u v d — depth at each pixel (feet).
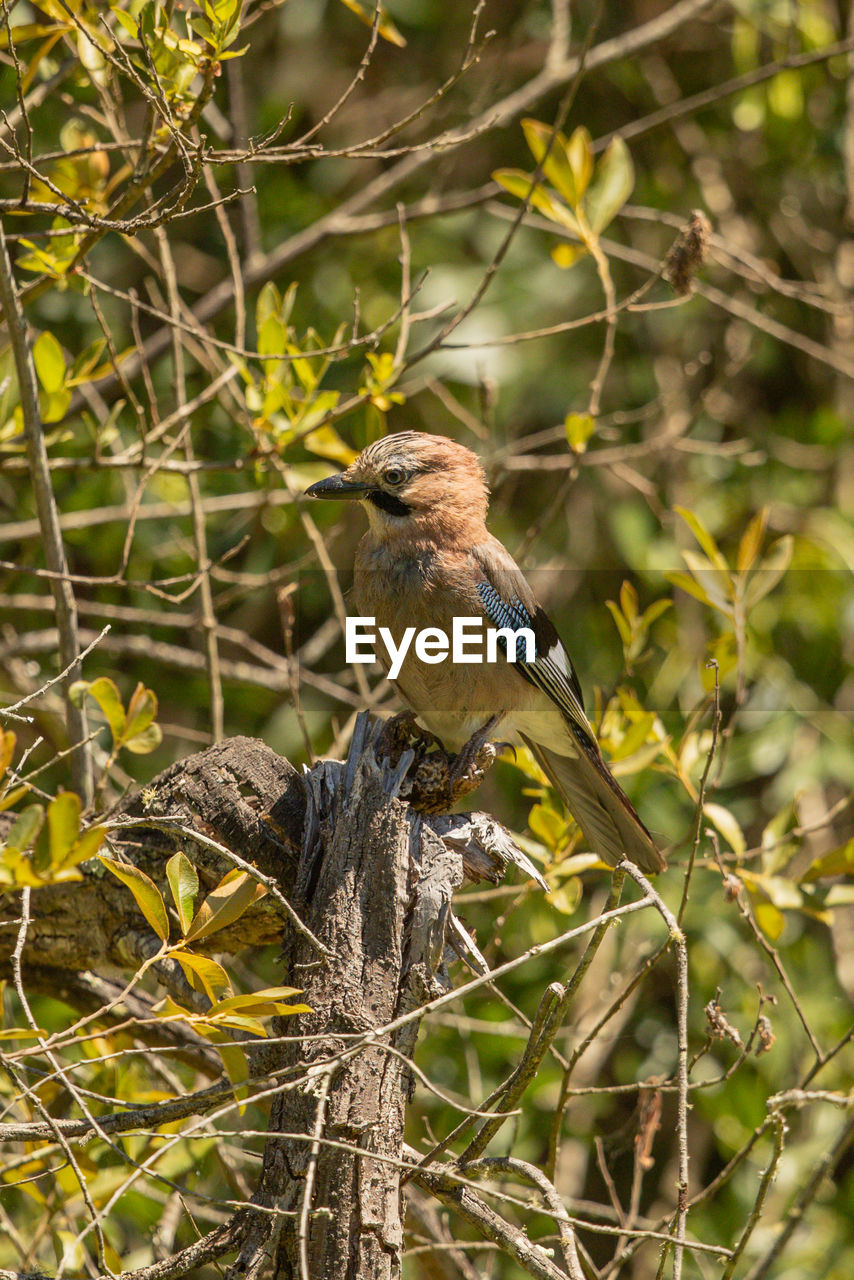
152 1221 25.90
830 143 45.01
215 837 20.18
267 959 34.60
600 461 35.37
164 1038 23.91
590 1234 37.60
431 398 45.21
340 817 18.62
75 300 42.27
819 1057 21.67
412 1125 32.91
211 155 21.45
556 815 26.76
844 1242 32.40
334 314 44.24
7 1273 17.11
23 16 32.27
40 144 37.37
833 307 37.55
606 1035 33.04
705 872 37.17
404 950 18.03
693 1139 38.17
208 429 41.29
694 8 40.50
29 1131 17.04
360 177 48.52
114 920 21.75
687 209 47.93
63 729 33.58
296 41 47.70
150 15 21.88
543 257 46.65
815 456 44.60
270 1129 17.16
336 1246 15.84
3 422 27.73
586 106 48.83
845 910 39.81
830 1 45.01
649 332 46.70
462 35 48.44
